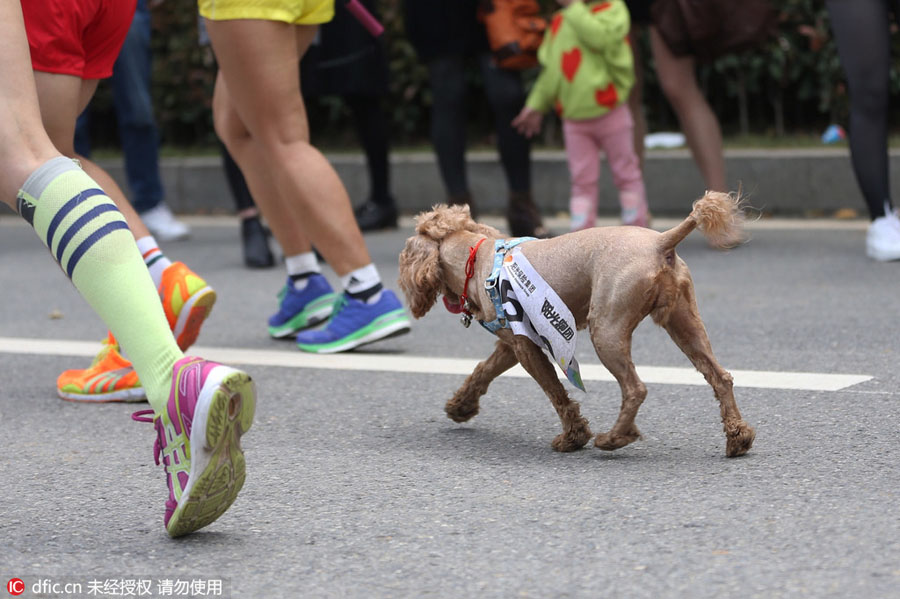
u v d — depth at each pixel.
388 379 7.52
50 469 5.66
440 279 5.98
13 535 4.68
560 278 5.46
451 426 6.33
